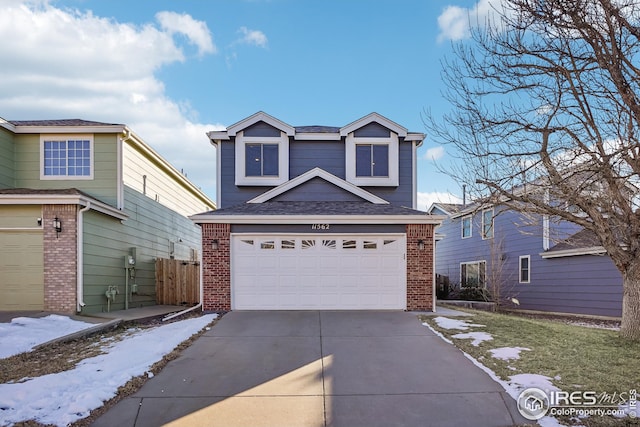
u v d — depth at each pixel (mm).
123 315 11844
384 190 14734
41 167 13461
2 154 12930
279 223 11547
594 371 6074
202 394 5605
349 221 11555
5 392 5262
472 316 10727
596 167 7094
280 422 4887
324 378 6191
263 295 11445
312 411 5160
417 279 11562
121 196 13664
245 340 8219
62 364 6602
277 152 14508
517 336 8266
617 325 12320
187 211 22141
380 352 7422
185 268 16188
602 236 7984
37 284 11258
